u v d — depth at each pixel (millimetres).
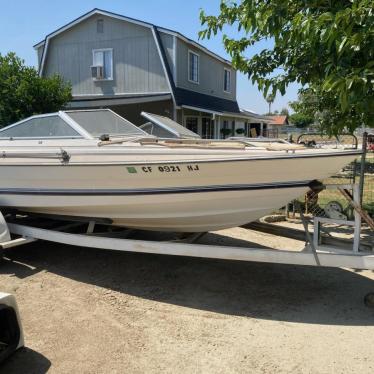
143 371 2723
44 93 12664
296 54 5020
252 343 3076
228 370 2734
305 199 6652
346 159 3586
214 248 3795
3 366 2754
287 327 3326
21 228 4742
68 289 4074
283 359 2863
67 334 3188
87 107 15195
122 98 15039
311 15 3719
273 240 5582
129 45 16484
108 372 2711
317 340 3115
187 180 3834
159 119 6168
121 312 3586
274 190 3709
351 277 4391
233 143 4516
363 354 2920
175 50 15859
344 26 3254
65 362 2818
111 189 4203
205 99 18875
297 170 3564
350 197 3629
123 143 4438
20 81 12531
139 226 4562
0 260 4477
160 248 3973
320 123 6066
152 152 3969
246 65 5516
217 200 3883
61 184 4504
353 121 5004
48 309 3613
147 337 3156
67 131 4922
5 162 4781
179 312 3604
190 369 2744
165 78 15969
